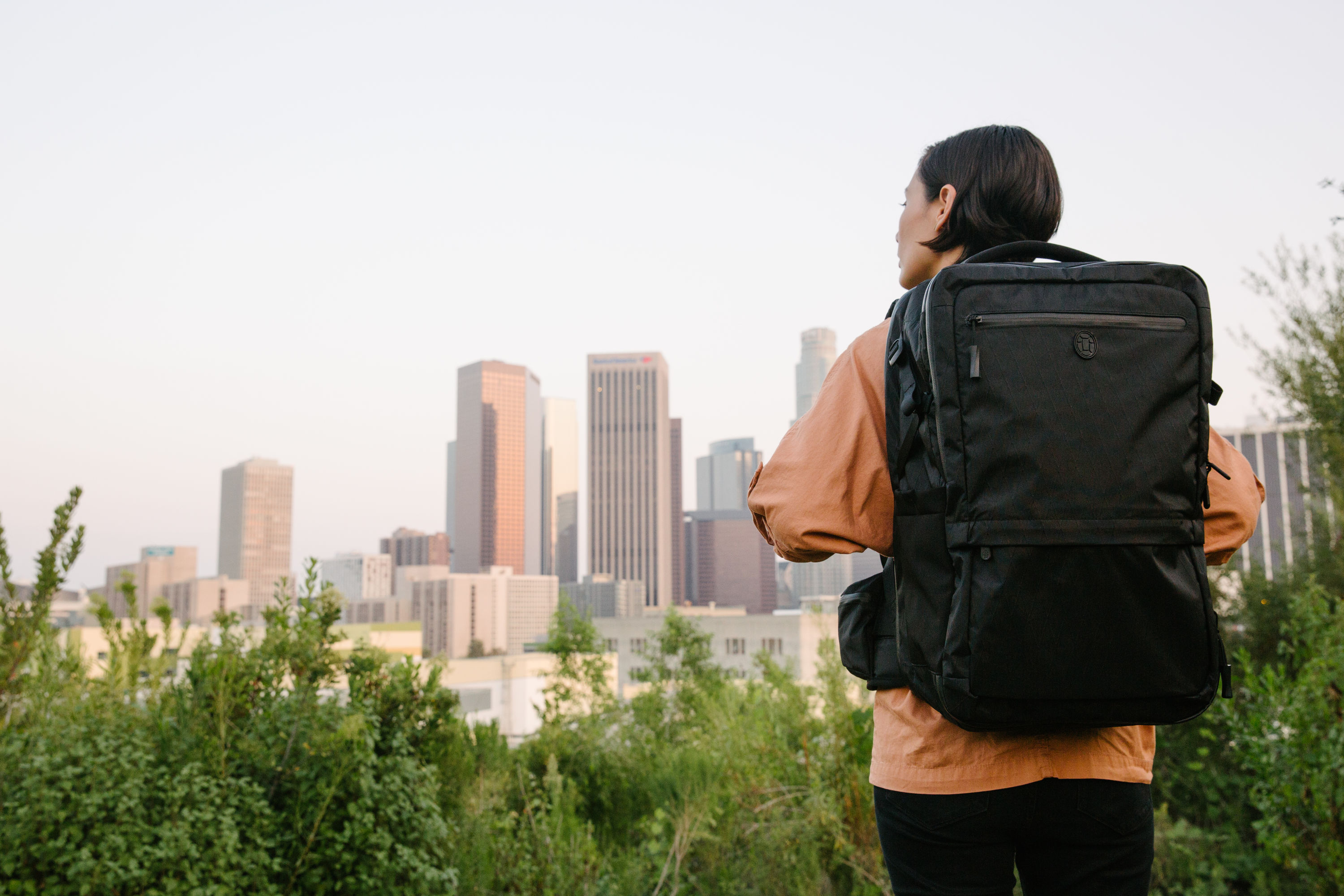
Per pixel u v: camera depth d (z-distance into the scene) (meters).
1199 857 3.65
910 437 0.90
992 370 0.83
